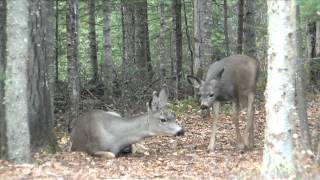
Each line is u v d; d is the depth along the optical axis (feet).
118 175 34.12
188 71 98.27
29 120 39.22
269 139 29.12
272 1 28.43
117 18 106.93
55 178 32.19
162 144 48.70
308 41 82.74
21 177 32.07
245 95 46.09
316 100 72.43
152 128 41.55
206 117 62.59
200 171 36.17
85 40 103.35
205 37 66.28
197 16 66.44
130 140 41.75
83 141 42.55
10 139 35.09
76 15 63.52
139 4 83.51
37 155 38.27
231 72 45.55
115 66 82.79
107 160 39.73
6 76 34.78
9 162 35.12
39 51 39.68
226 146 47.26
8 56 34.45
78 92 61.72
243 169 35.88
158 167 37.37
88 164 37.60
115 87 71.77
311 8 36.78
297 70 38.78
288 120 28.78
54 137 41.22
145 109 66.44
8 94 34.78
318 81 77.71
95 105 67.46
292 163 28.99
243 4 86.94
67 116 60.34
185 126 58.23
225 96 45.52
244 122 60.23
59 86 69.62
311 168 31.24
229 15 105.09
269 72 28.94
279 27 28.32
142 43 88.12
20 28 34.24
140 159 40.52
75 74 61.46
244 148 45.37
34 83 39.47
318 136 48.78
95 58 79.82
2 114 36.78
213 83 44.73
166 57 99.25
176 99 72.90
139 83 69.92
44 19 40.01
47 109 40.50
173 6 85.15
